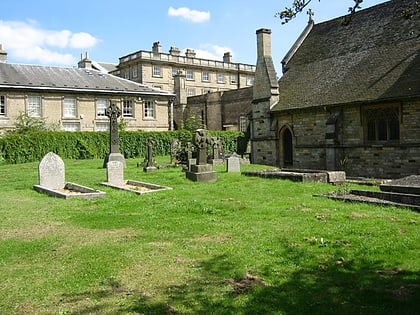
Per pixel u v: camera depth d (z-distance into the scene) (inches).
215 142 1111.0
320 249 284.7
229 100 1907.0
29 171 931.3
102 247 299.0
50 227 366.6
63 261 270.4
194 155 1024.2
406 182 486.9
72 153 1366.9
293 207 438.6
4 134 1370.6
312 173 713.6
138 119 1749.5
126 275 243.8
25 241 319.9
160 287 225.6
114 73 2687.0
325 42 1185.4
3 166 1108.5
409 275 234.4
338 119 930.1
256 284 226.1
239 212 418.9
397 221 359.6
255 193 546.3
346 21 298.4
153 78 2487.7
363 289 216.7
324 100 973.8
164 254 281.3
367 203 450.3
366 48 1025.5
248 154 1473.9
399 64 886.4
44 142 1304.1
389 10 1057.5
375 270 243.1
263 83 1151.6
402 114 815.7
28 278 241.4
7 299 213.2
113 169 669.3
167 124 1836.9
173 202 477.4
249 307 198.1
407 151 815.1
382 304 199.3
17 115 1466.5
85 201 500.1
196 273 245.0
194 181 684.1
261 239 311.9
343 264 254.2
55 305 205.9
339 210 415.2
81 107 1605.6
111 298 212.4
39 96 1517.0
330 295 210.7
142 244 306.2
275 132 1118.4
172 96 1843.0
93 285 229.6
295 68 1211.9
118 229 356.2
